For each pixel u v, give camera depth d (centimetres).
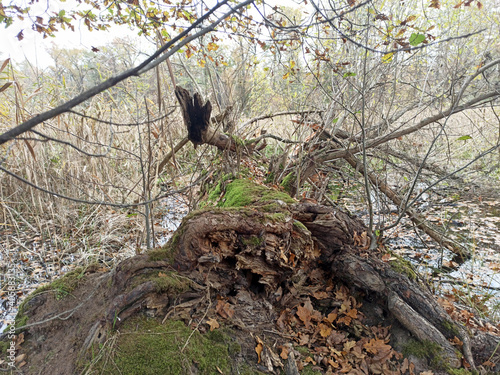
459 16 340
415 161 413
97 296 201
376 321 224
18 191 414
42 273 323
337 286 246
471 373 189
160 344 171
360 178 489
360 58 361
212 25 112
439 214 486
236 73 431
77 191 422
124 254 343
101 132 437
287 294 230
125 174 478
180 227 212
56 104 391
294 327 215
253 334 200
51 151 438
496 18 331
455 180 466
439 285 314
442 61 363
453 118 598
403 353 202
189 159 607
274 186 361
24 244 372
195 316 196
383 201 407
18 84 282
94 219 399
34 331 193
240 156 365
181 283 197
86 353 166
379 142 359
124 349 167
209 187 392
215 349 182
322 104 464
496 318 267
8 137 94
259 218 212
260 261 216
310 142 393
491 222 452
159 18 246
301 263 240
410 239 416
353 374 186
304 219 247
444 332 207
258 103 565
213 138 347
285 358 189
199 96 297
